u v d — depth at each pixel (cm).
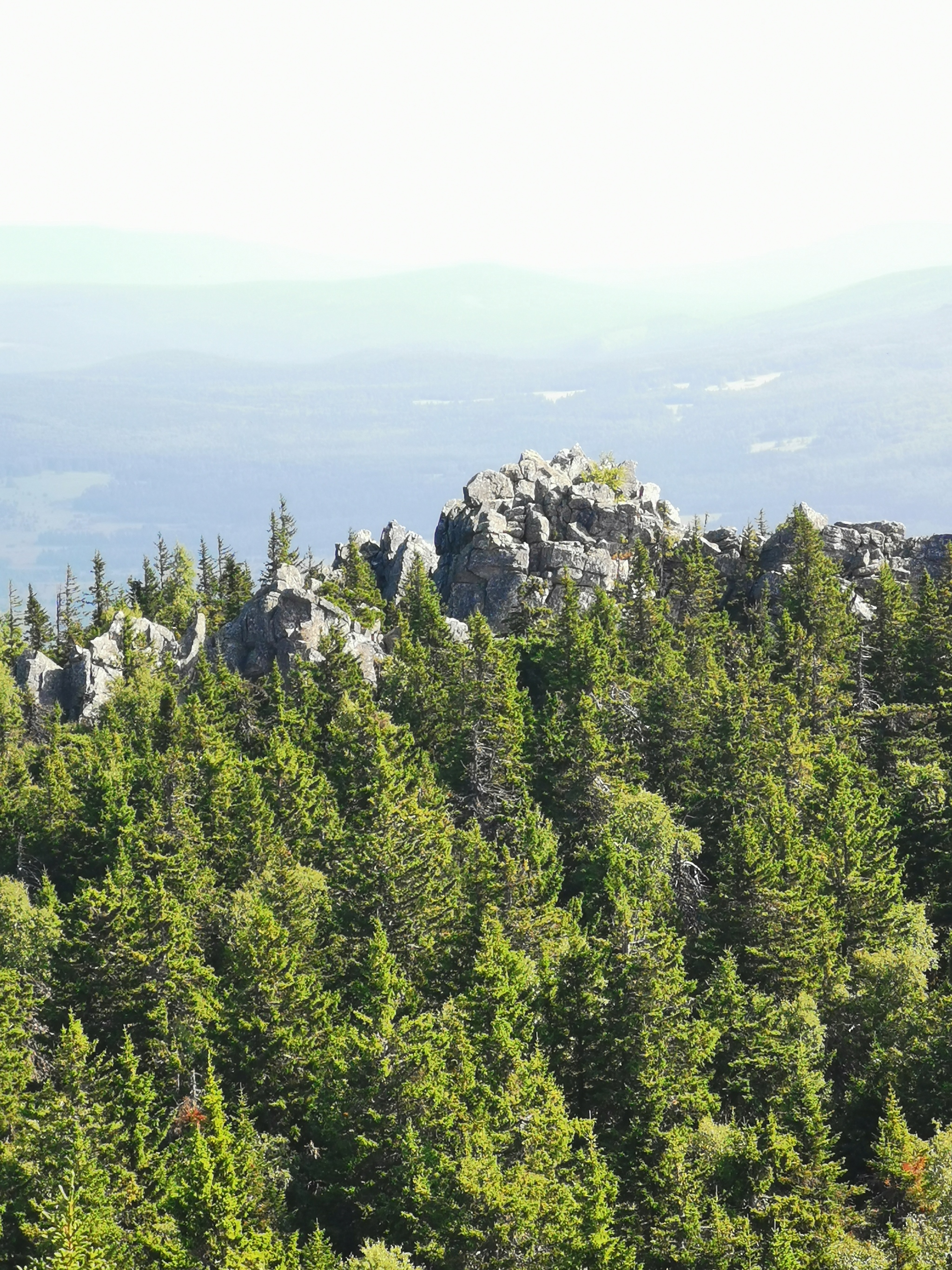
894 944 11688
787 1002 10638
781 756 15038
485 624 16688
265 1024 10106
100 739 18275
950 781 14650
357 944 11669
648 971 9762
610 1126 9556
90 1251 7231
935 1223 8281
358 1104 9119
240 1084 10119
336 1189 8825
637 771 15312
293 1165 9431
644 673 18825
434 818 13662
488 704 15825
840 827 12888
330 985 11706
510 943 11456
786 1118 9244
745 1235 8106
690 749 15775
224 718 17988
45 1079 10431
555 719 15412
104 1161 8619
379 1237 8669
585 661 17300
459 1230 7825
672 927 12100
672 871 13400
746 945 11538
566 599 19300
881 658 18875
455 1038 9731
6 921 12762
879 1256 8025
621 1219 8394
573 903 12538
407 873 11788
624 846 13100
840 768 14050
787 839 12562
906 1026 10438
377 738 15375
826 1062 10419
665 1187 8406
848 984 11312
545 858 13138
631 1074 9494
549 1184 7994
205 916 12769
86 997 10894
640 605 19825
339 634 18775
